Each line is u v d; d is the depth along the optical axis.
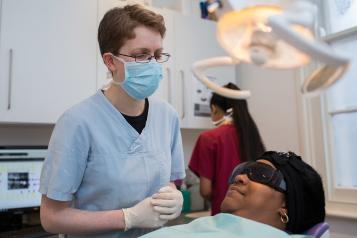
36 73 1.97
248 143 1.93
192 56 2.62
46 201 1.08
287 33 0.48
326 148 2.26
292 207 1.11
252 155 1.90
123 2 2.30
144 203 1.10
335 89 2.29
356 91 2.18
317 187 1.14
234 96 0.76
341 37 2.20
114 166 1.14
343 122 2.27
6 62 1.89
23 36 1.94
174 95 2.50
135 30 1.09
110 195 1.13
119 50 1.12
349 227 2.05
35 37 1.98
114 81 1.17
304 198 1.12
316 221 1.17
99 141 1.13
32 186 1.99
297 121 2.42
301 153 2.38
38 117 1.96
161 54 1.22
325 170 2.24
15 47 1.92
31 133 2.28
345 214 2.06
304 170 1.15
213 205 2.00
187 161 2.86
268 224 1.11
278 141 2.55
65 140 1.08
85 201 1.14
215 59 0.70
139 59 1.12
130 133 1.20
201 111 2.64
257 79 2.75
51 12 2.04
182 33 2.58
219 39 0.61
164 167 1.25
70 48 2.09
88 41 2.16
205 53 2.69
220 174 1.96
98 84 2.17
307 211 1.13
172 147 1.40
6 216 1.91
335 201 2.18
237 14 0.56
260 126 2.70
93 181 1.12
